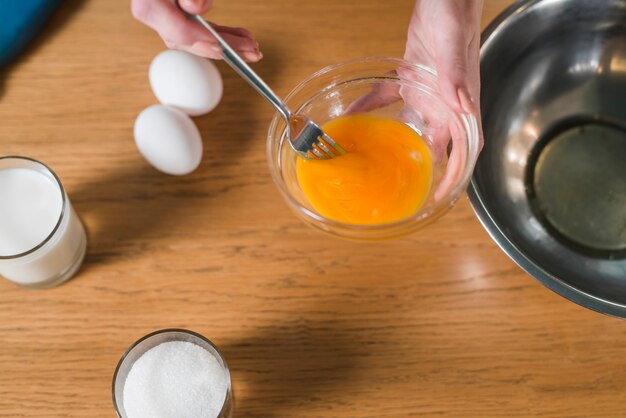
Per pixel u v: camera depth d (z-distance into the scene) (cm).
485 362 65
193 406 61
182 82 70
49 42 77
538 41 73
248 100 74
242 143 73
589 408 63
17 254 64
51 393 65
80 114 74
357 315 67
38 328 67
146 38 77
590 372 64
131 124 74
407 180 64
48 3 76
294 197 62
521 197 72
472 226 69
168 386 62
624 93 76
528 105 75
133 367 63
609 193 72
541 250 69
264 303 67
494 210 69
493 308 67
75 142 73
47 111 74
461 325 66
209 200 71
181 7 65
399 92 67
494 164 72
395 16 77
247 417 64
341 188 63
